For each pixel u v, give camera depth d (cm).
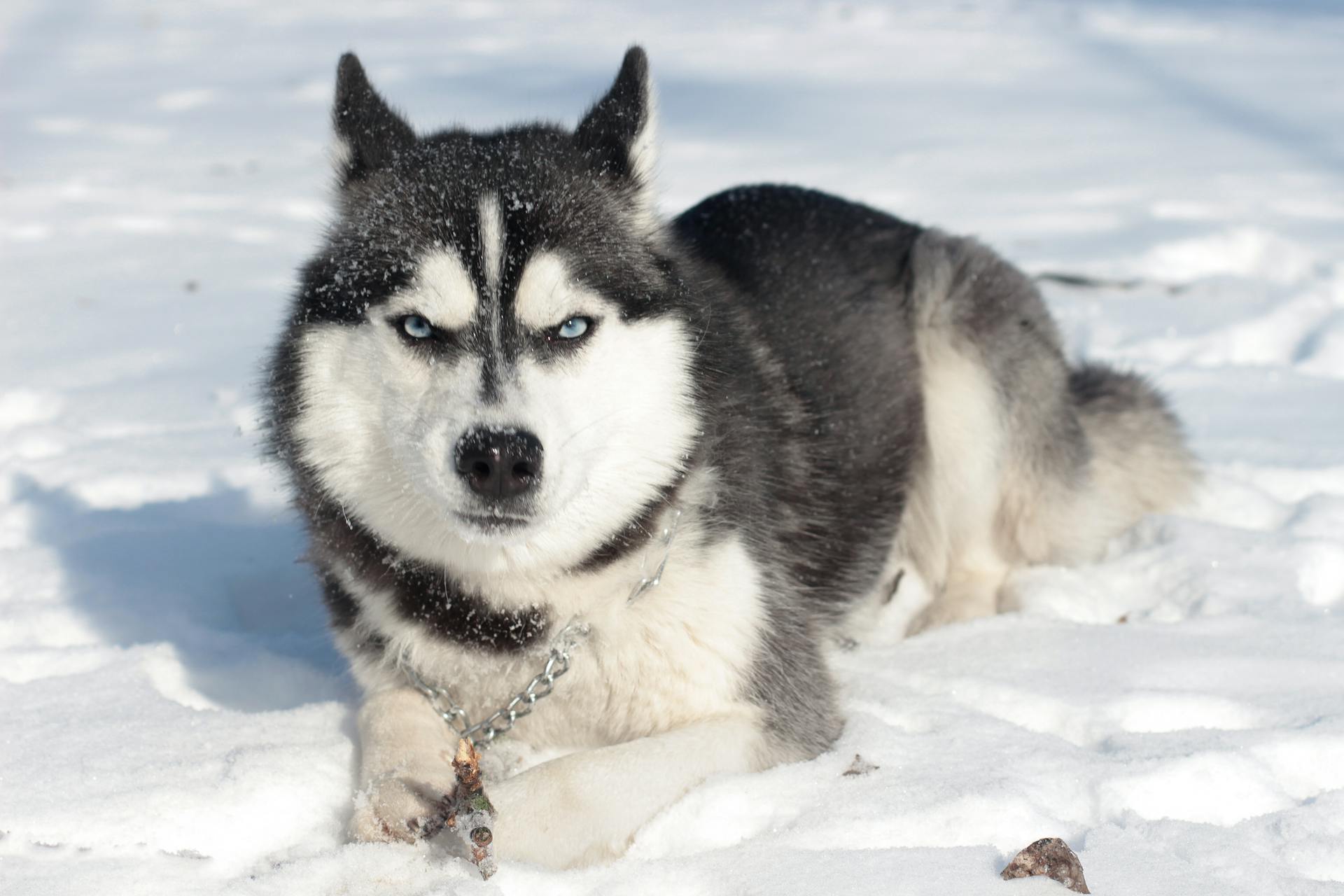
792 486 314
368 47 1806
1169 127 1149
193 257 759
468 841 217
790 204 386
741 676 263
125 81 1541
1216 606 334
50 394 529
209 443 477
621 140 278
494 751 269
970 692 288
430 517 256
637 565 259
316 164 1049
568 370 245
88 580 362
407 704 266
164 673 307
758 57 1669
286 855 226
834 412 337
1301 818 229
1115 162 984
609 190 273
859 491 343
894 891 206
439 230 246
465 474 229
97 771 244
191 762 249
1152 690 281
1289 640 311
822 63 1620
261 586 376
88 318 639
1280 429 468
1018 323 376
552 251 246
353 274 253
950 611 359
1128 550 385
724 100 1321
